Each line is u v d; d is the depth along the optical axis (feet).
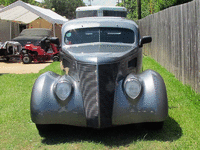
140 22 63.72
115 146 12.49
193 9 20.63
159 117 12.73
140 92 12.93
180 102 18.85
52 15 64.95
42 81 13.74
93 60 13.29
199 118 15.46
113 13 40.34
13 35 68.44
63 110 13.03
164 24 34.22
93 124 13.03
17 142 13.34
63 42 16.85
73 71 14.08
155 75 13.71
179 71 25.73
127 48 15.67
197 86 19.99
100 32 16.93
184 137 13.04
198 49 19.44
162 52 35.96
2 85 27.14
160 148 12.01
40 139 13.66
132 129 14.58
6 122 16.25
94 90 12.98
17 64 48.24
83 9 40.22
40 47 49.67
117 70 13.53
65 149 12.35
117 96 13.12
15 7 59.93
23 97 22.26
